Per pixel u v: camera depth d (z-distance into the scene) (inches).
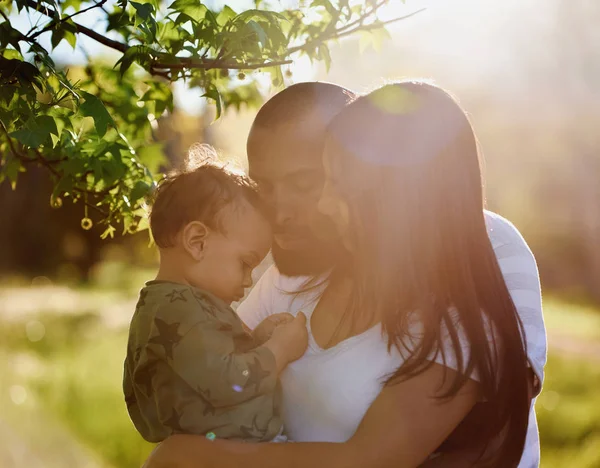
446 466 72.2
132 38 100.0
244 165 97.5
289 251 90.3
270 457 71.1
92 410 353.7
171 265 86.0
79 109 87.8
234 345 79.2
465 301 69.0
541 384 76.0
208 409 76.8
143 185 108.7
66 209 1199.6
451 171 70.0
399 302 70.7
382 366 75.0
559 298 1102.4
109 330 672.4
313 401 79.0
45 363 487.2
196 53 96.5
